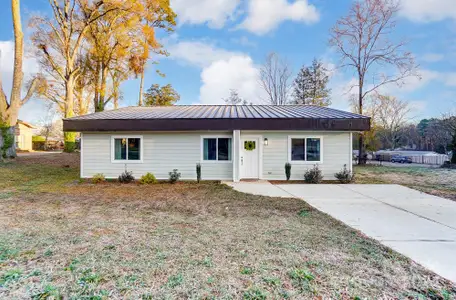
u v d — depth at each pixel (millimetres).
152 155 11133
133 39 20375
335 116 10375
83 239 4039
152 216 5539
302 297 2533
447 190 8836
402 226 4930
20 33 14047
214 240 4043
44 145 32125
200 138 11133
